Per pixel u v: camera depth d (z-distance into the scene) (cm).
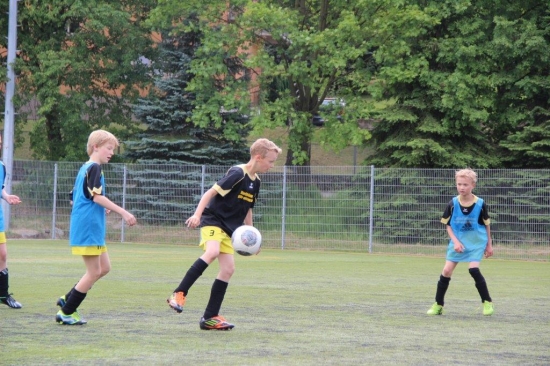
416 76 3916
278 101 3906
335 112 3991
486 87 4094
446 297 1565
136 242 3509
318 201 3278
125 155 4275
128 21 4588
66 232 3612
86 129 4612
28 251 2745
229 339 962
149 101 4356
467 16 4097
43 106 4431
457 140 3966
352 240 3225
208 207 1041
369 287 1731
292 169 3316
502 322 1190
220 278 1041
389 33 3872
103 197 1026
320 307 1333
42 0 4425
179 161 4162
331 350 895
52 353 846
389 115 3850
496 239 3025
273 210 3334
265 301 1410
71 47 4503
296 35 3762
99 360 808
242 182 1034
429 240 3109
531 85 3894
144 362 799
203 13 4009
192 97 4381
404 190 3159
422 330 1084
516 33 3944
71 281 1694
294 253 3062
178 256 2669
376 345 940
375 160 3962
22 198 3641
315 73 3969
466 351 912
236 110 4231
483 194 3047
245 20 3825
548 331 1095
